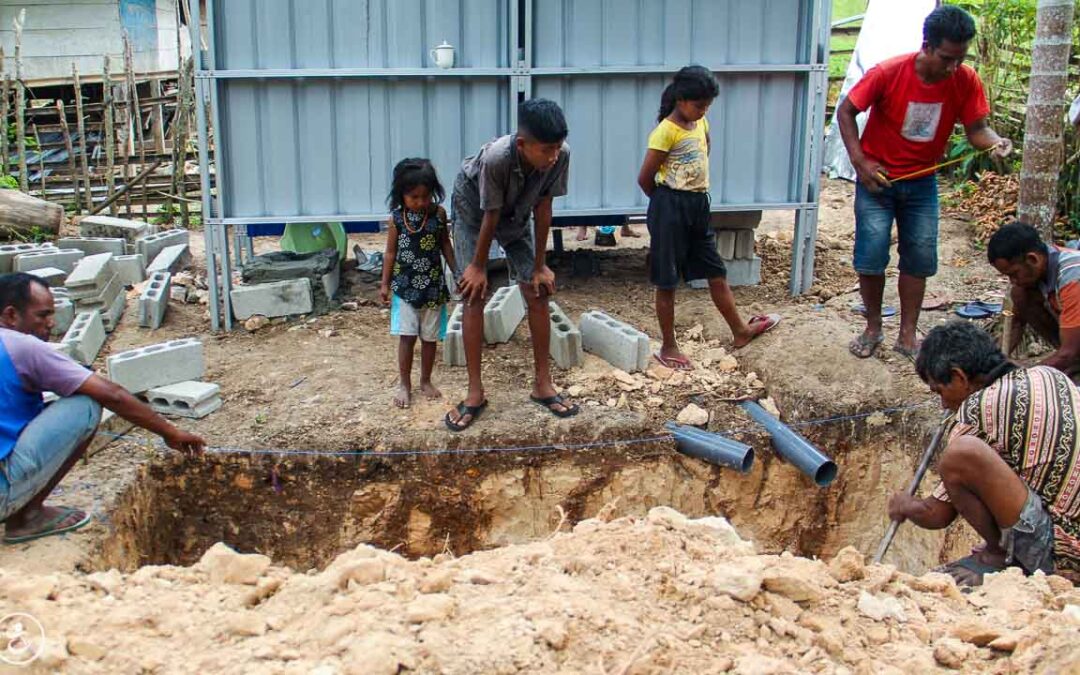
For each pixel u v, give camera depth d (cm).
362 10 666
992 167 952
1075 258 470
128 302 753
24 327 439
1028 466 379
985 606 332
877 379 591
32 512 444
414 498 548
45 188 1063
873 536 582
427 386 587
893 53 995
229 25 658
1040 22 586
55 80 1297
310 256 751
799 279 734
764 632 299
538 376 575
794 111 716
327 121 680
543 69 678
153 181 1069
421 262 554
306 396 592
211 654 290
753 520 575
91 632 300
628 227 952
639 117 704
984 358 392
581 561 330
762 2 694
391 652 277
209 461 534
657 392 600
